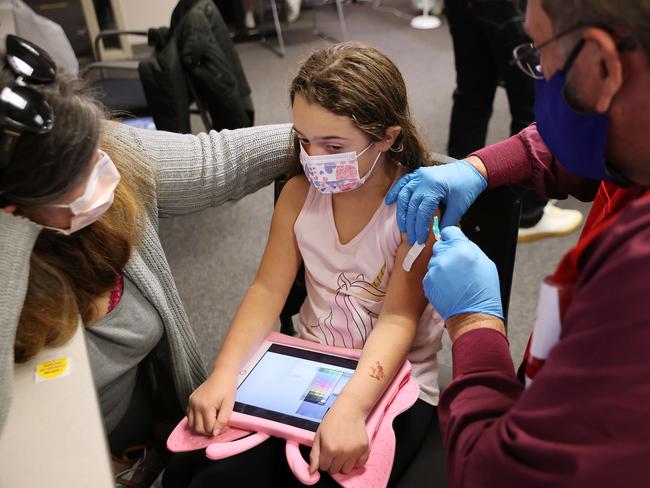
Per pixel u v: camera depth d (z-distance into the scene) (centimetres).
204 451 108
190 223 276
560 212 256
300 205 118
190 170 121
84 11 417
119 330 110
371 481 95
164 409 138
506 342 81
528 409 58
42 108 78
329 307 118
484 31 232
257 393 106
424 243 106
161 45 273
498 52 231
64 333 87
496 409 68
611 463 52
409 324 108
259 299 119
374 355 105
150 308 114
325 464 95
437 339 118
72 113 83
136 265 110
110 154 106
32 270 89
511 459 58
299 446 101
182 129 244
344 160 104
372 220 112
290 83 107
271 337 117
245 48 448
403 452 108
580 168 67
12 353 77
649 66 52
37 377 82
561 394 54
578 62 57
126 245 106
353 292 116
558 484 55
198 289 239
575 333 54
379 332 108
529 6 62
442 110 346
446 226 108
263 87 387
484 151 110
